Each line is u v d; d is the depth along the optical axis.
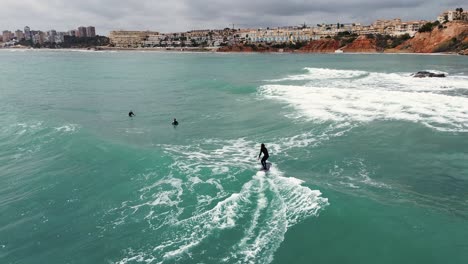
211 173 14.12
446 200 11.89
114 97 36.84
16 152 17.75
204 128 22.86
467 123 21.33
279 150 17.55
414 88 36.47
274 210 11.02
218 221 10.56
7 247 9.91
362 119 23.03
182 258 9.01
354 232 9.80
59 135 20.53
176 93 39.44
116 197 12.56
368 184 13.21
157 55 184.62
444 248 9.03
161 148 18.27
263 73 64.62
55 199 12.63
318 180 13.61
